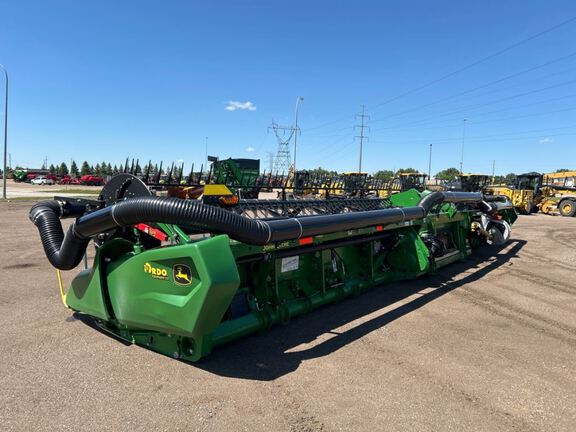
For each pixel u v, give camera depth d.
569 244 11.16
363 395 3.12
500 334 4.45
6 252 8.60
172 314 3.24
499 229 9.43
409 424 2.77
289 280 4.83
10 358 3.63
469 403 3.05
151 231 3.70
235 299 4.17
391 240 6.32
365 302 5.43
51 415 2.79
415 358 3.79
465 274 7.25
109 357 3.67
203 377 3.35
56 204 4.70
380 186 14.52
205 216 3.22
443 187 23.97
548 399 3.13
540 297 5.94
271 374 3.42
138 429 2.65
